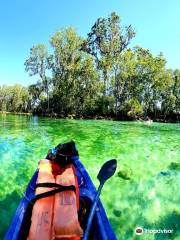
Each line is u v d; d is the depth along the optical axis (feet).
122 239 16.55
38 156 37.60
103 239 11.53
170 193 24.41
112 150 42.93
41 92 231.50
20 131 69.26
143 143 52.65
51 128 83.41
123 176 28.07
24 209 13.37
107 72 195.62
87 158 36.06
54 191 12.21
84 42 206.59
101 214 13.53
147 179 27.91
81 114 199.82
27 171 30.04
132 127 102.27
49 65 216.33
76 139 55.77
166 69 203.21
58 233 10.17
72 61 207.92
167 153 42.27
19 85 330.95
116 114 189.88
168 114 198.59
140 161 35.86
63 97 204.33
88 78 197.06
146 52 198.59
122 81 194.08
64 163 14.85
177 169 32.12
